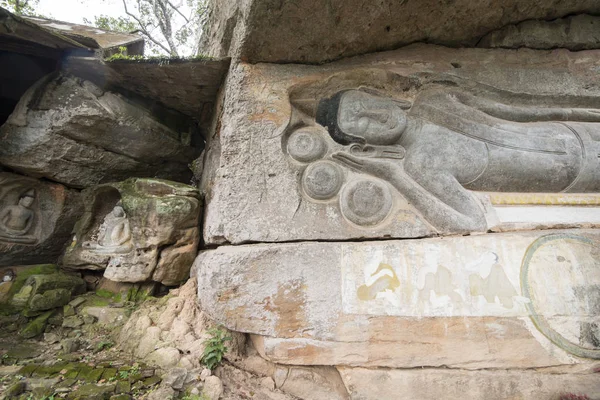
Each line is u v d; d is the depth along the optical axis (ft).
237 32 9.93
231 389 7.82
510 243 8.04
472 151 8.85
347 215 8.79
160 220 10.60
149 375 7.85
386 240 8.62
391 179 9.06
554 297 7.63
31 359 8.74
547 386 7.48
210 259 8.69
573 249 7.98
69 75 11.27
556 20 10.39
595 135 9.09
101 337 9.69
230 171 9.24
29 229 11.93
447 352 7.67
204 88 12.00
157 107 12.95
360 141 9.45
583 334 7.47
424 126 9.32
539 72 10.16
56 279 10.77
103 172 12.63
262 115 9.55
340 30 9.19
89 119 11.19
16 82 12.98
